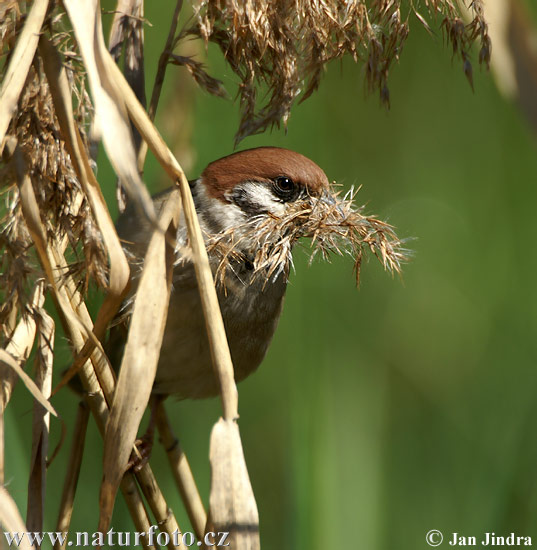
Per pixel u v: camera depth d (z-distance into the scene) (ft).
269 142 28.35
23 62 13.65
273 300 22.62
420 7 19.01
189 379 21.89
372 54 17.42
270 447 32.35
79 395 20.07
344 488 28.45
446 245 35.70
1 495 13.38
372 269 34.19
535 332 34.60
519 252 35.65
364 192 34.94
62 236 15.26
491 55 17.46
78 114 16.63
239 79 19.22
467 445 32.94
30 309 15.26
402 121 35.35
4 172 13.82
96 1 14.21
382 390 32.73
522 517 27.22
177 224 15.10
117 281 14.19
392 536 31.07
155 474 29.19
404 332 34.47
